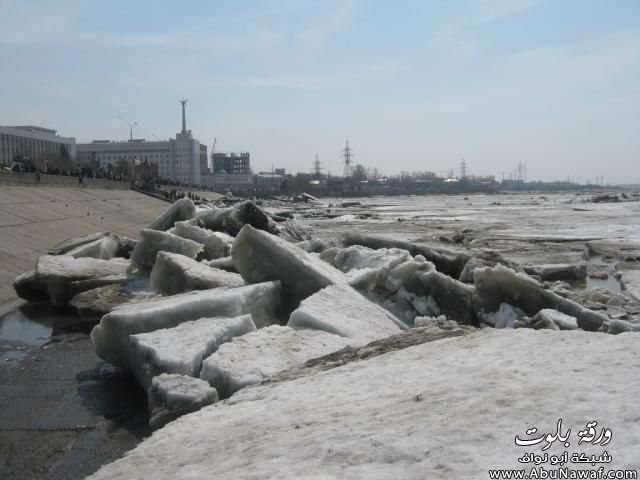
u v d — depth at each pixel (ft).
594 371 19.30
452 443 15.34
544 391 17.94
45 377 33.22
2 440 24.82
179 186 299.99
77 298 50.01
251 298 37.93
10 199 94.73
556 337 24.93
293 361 27.81
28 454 23.48
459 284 44.73
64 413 27.78
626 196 428.56
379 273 44.70
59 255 63.41
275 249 43.34
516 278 42.32
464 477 13.64
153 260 57.93
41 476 21.66
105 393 30.48
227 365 26.96
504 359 22.39
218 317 34.27
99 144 588.50
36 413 27.78
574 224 168.04
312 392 22.38
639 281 65.57
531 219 197.36
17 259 66.33
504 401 17.58
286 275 43.21
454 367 22.45
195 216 82.53
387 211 279.69
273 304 40.55
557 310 41.11
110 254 69.77
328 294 38.45
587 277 72.02
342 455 15.80
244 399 23.20
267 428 19.16
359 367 24.88
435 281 44.88
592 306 47.62
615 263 86.22
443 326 33.83
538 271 69.67
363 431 17.17
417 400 19.15
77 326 45.65
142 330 32.76
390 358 25.50
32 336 42.75
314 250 67.15
